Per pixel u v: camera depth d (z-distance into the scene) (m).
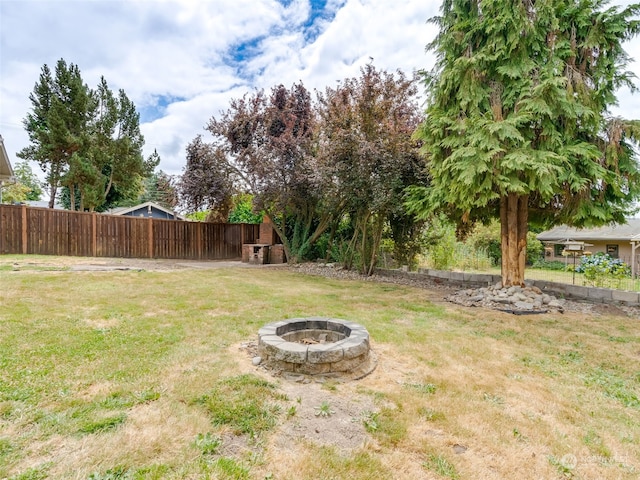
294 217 13.10
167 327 4.07
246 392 2.57
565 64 5.47
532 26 5.44
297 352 2.96
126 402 2.37
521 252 6.57
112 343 3.44
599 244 18.91
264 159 10.72
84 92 16.84
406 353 3.62
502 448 2.10
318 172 9.06
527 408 2.58
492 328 4.66
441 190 6.38
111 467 1.76
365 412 2.43
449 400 2.64
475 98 5.81
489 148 5.25
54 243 10.67
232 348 3.49
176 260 12.96
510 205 6.45
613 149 5.52
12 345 3.26
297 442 2.06
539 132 5.61
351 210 10.30
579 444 2.17
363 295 6.86
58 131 16.08
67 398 2.38
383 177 7.89
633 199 5.92
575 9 5.41
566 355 3.71
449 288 7.93
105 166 19.08
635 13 5.14
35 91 16.58
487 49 5.76
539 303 5.86
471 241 16.95
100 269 8.25
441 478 1.83
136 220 12.54
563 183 5.78
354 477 1.80
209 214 14.30
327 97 9.47
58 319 4.16
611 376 3.21
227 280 7.93
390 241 10.19
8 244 9.84
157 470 1.76
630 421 2.46
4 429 2.02
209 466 1.81
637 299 5.80
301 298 6.17
